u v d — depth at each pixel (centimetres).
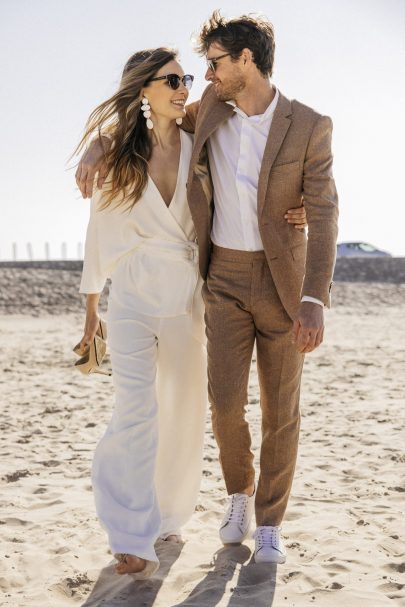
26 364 1250
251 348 371
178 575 351
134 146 361
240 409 367
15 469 569
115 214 367
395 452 609
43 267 3155
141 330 360
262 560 362
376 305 2659
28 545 393
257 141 354
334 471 558
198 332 375
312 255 345
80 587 346
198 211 357
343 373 1110
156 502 343
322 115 353
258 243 357
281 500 374
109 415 803
